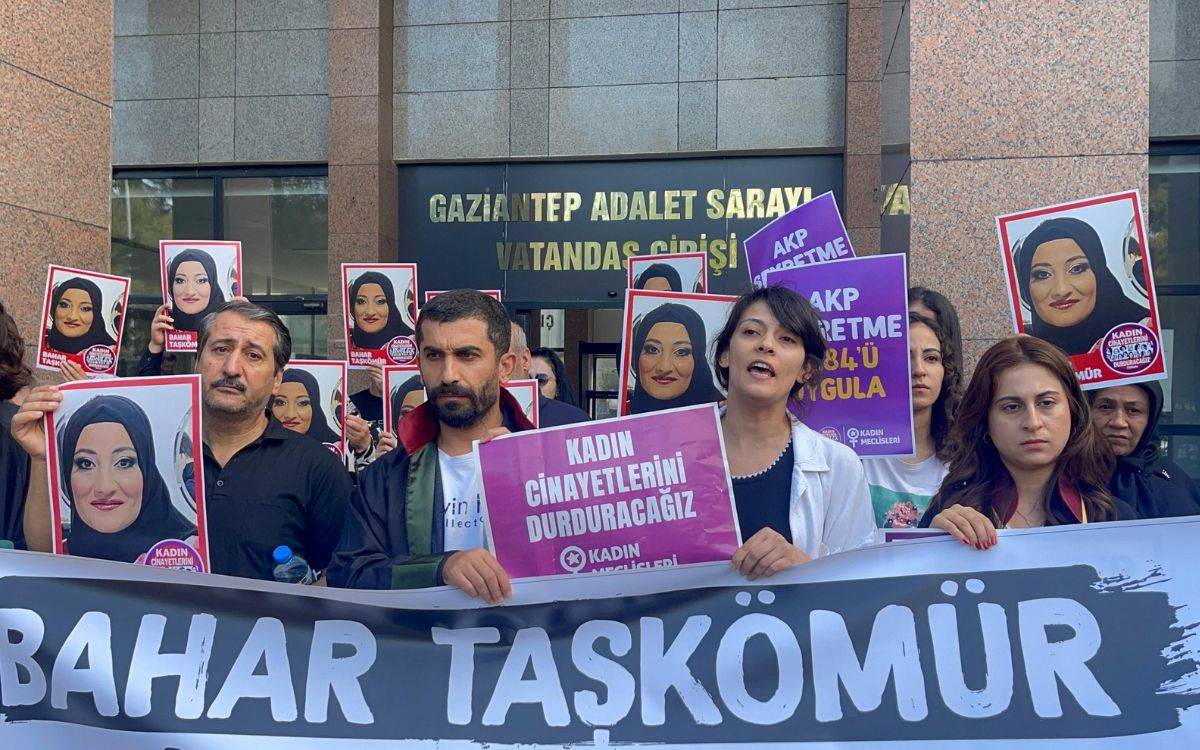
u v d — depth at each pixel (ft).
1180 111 28.07
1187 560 8.25
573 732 8.48
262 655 8.74
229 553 10.39
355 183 34.17
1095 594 8.31
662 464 8.57
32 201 17.70
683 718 8.45
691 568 8.55
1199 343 27.89
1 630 8.70
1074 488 9.29
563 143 34.53
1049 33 17.71
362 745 8.59
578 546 8.62
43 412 9.57
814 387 10.52
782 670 8.43
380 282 21.47
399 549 9.05
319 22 35.14
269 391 10.66
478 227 35.22
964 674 8.30
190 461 9.53
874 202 31.91
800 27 33.37
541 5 34.53
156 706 8.69
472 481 9.11
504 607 8.67
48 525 9.88
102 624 8.77
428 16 35.04
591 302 34.83
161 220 36.35
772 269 12.21
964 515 8.56
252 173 35.76
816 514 8.90
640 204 34.50
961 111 18.04
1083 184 17.62
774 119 33.58
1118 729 8.09
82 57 18.85
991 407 9.30
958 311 18.02
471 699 8.59
